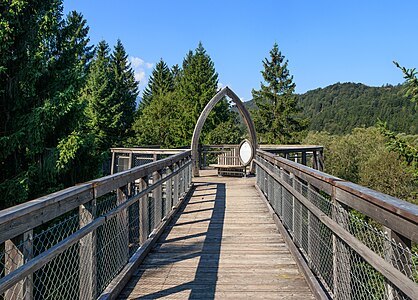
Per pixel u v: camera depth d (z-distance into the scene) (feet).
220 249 13.53
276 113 97.50
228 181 32.76
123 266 10.66
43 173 31.45
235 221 17.95
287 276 10.82
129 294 9.56
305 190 11.35
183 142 82.23
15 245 5.13
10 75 30.66
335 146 76.74
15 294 5.24
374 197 5.33
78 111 33.58
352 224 6.76
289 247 13.30
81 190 7.20
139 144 72.64
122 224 10.65
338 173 73.20
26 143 29.89
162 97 86.94
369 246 5.88
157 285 10.16
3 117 31.22
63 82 33.96
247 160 34.86
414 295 3.96
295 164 12.30
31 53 30.96
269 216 19.06
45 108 29.48
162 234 15.55
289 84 98.99
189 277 10.77
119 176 9.66
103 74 71.67
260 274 10.99
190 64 108.17
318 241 9.54
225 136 70.23
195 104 88.33
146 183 13.19
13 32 29.27
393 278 4.48
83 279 7.68
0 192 29.17
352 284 7.02
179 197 22.09
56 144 33.83
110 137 70.74
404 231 4.53
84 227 7.26
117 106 71.77
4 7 29.22
